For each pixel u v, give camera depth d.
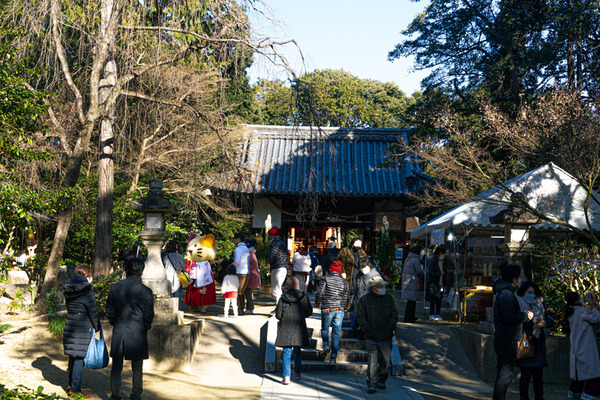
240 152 20.47
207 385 7.75
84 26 11.36
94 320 6.51
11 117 8.17
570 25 15.04
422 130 20.12
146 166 16.72
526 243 9.34
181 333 8.66
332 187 20.59
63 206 9.92
